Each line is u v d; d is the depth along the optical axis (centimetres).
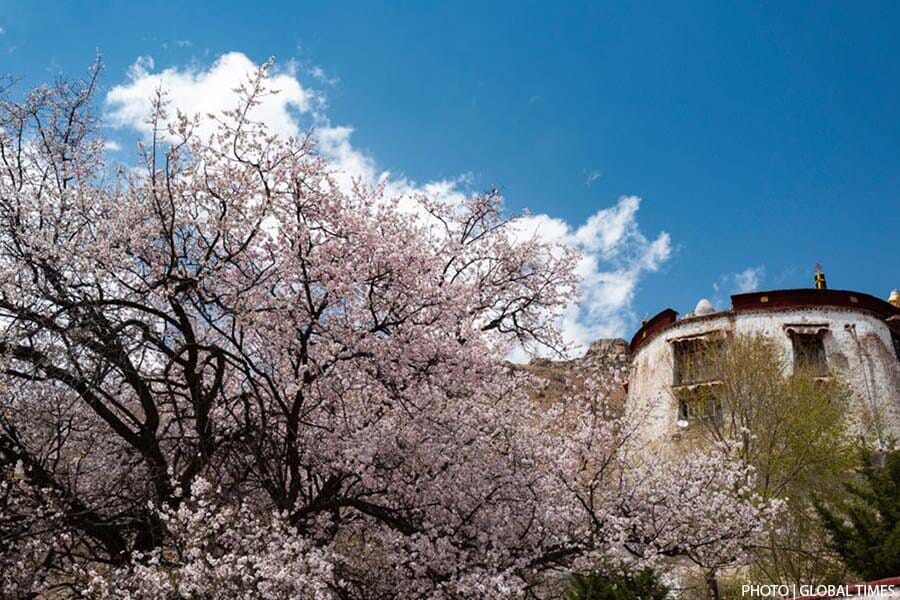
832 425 2294
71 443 1232
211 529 912
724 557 1360
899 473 1477
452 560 1098
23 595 972
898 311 3158
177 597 891
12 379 1019
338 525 1227
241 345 1164
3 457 1073
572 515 1284
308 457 1226
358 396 1235
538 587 1402
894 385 2881
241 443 1183
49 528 988
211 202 1183
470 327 1216
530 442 1341
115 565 1073
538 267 1719
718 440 2123
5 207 1070
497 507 1180
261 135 1196
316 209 1212
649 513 1323
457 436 1192
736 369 2433
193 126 1171
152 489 1153
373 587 1139
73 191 1100
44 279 1058
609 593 1187
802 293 3047
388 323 1178
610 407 1466
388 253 1179
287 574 873
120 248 1109
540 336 1695
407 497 1180
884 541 1389
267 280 1174
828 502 1936
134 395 1269
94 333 1033
